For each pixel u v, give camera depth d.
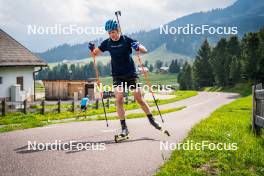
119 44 6.95
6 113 23.20
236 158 6.47
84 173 5.21
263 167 6.15
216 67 132.62
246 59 98.38
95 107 29.89
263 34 97.56
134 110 29.89
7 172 5.13
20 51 36.25
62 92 46.19
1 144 6.93
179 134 8.86
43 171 5.23
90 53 7.33
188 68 173.75
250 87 100.62
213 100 52.59
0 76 33.03
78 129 9.34
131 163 5.82
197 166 5.90
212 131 9.50
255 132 10.48
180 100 52.03
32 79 37.00
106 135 8.23
